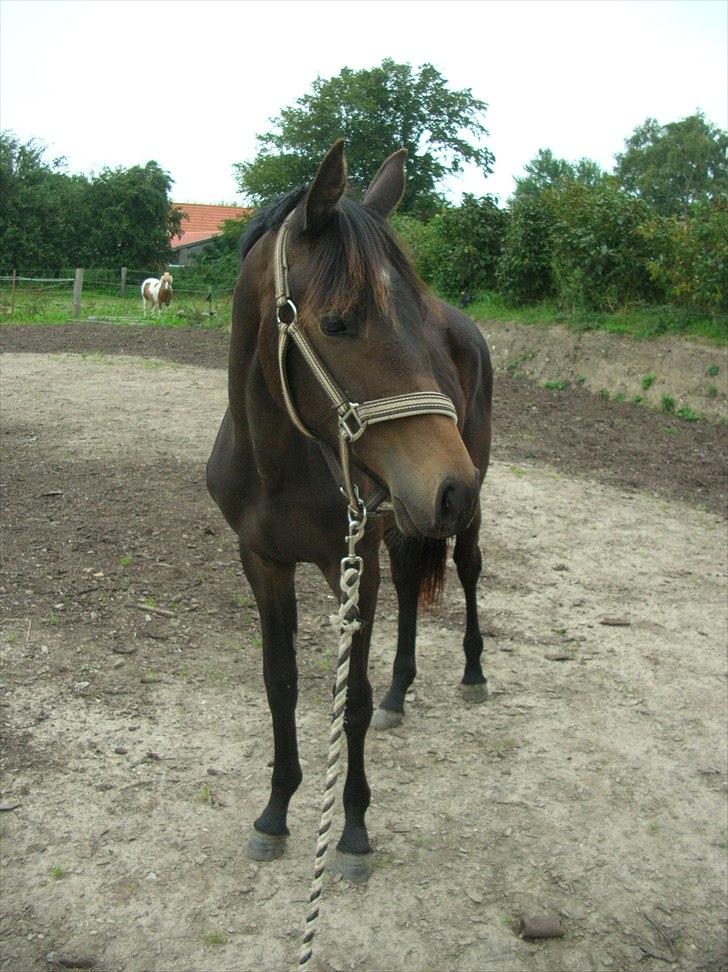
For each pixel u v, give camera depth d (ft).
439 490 6.15
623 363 41.68
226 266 115.96
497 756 11.51
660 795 10.86
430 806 10.37
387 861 9.39
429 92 122.83
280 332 6.81
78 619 14.40
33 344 50.19
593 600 17.08
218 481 9.22
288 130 123.13
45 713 11.62
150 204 145.69
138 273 134.00
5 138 137.49
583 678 13.82
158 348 50.01
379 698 12.75
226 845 9.45
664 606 17.03
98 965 7.85
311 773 10.90
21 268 137.59
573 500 23.80
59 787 10.21
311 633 14.74
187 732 11.49
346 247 6.44
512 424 33.22
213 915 8.50
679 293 42.98
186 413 31.50
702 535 21.68
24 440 26.66
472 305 55.62
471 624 12.82
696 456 30.45
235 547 18.17
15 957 7.89
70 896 8.61
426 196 123.13
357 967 8.00
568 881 9.25
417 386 6.40
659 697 13.33
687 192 164.76
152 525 19.08
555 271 50.21
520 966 8.14
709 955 8.45
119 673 12.81
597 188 48.21
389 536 11.46
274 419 7.75
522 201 51.80
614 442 31.63
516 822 10.17
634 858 9.68
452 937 8.42
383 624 15.38
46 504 20.27
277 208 7.76
